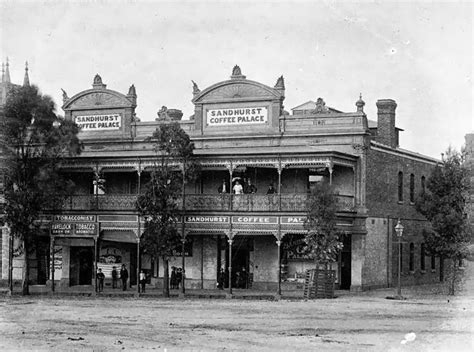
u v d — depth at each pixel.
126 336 28.00
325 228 43.09
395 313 34.97
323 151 45.00
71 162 49.19
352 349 25.28
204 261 50.75
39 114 46.84
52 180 47.00
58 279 53.94
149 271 52.06
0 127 46.72
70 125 48.00
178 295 44.84
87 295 45.81
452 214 47.12
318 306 38.25
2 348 25.58
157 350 25.05
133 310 36.72
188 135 47.59
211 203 46.47
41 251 54.59
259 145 50.31
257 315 34.31
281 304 39.47
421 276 57.91
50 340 27.16
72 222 48.94
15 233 46.72
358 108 48.78
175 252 51.44
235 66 51.28
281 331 29.14
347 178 48.50
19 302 41.28
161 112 53.53
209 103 51.75
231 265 48.09
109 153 51.78
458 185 47.91
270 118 50.38
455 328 30.02
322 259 43.16
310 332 28.88
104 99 54.56
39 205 46.88
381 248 51.00
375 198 50.00
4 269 55.34
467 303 39.88
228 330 29.41
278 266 45.12
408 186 55.88
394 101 54.00
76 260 53.94
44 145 47.56
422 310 36.25
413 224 56.50
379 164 50.69
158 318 33.28
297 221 44.78
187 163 46.41
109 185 53.19
